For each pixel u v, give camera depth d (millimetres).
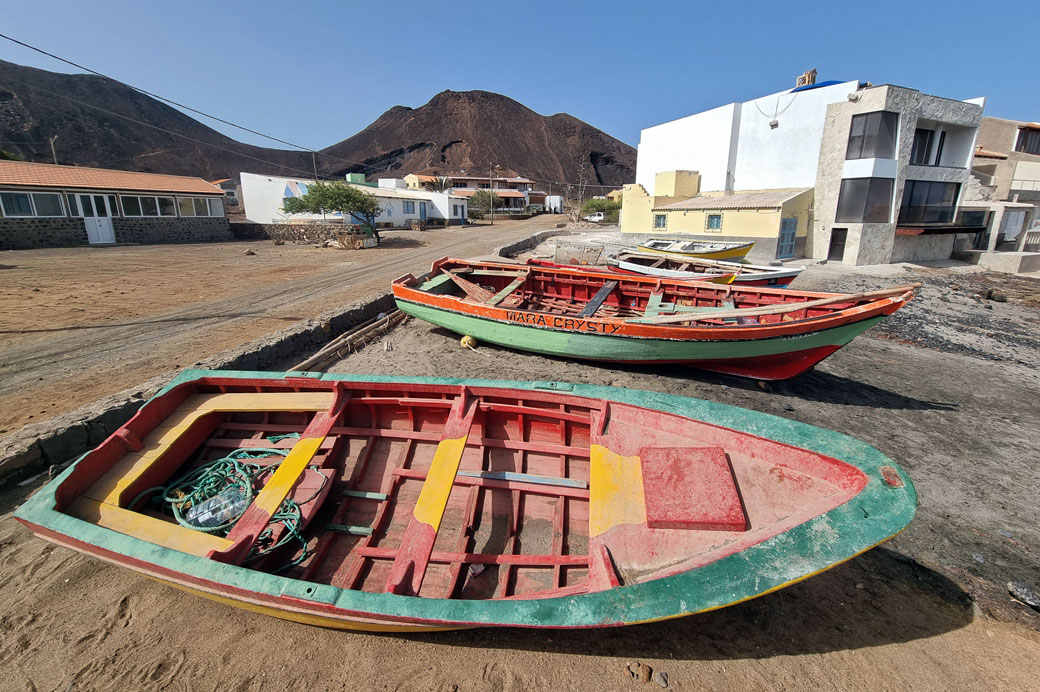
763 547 2920
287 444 4941
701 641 3623
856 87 22297
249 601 3217
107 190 24469
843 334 7312
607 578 3139
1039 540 4969
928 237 25391
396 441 5105
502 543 4301
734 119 26969
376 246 27703
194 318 11328
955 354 11234
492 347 10359
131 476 4203
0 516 4656
